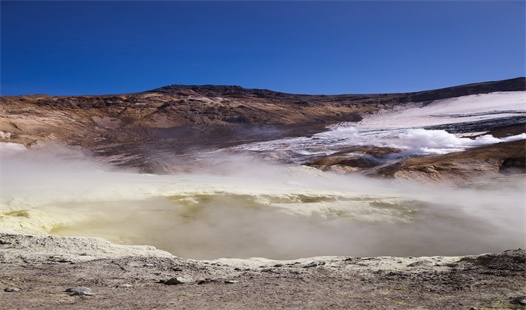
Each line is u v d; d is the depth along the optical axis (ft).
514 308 17.13
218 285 25.03
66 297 21.29
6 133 341.21
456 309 17.56
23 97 458.50
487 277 23.56
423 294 20.97
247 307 18.94
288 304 19.49
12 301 20.18
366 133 339.98
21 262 34.14
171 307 19.01
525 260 25.63
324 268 30.50
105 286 25.03
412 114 465.06
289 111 501.15
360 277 26.68
